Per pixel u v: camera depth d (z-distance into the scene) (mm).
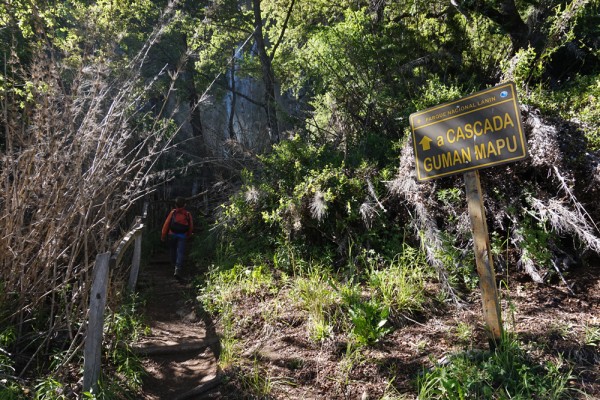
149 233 11469
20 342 4766
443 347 4223
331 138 8938
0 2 6980
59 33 9375
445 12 9664
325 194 6297
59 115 5191
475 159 3824
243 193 7895
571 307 4578
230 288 6262
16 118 5227
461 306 4844
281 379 4219
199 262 8953
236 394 4168
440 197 5598
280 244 6883
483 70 8672
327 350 4457
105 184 5391
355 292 5078
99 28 7102
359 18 8883
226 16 15266
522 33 8367
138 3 11969
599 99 6113
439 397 3510
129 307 6281
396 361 4133
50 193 4977
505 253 5488
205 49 16219
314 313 4910
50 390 3922
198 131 14914
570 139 5410
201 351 5355
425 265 5438
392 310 4777
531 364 3713
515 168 5559
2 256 4895
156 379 4844
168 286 8344
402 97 8094
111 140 5539
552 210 5176
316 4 13109
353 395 3871
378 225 6215
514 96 3584
